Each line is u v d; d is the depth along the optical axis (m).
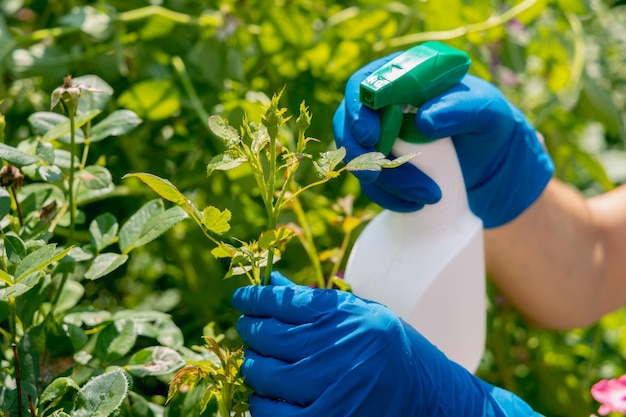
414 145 0.84
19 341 0.81
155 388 1.15
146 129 1.33
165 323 0.90
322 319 0.76
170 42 1.32
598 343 1.44
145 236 0.81
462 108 0.87
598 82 1.58
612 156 1.92
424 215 0.86
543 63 1.62
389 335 0.75
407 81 0.81
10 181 0.81
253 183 1.20
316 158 1.26
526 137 1.04
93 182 0.86
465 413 0.81
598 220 1.30
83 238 1.28
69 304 0.92
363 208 1.31
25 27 1.45
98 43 1.36
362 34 1.33
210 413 0.82
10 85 1.34
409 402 0.76
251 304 0.79
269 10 1.30
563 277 1.24
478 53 1.39
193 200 1.29
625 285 1.32
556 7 1.56
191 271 1.33
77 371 0.83
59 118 0.92
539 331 1.44
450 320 0.87
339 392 0.74
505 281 1.26
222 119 0.72
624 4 2.13
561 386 1.41
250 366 0.78
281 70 1.36
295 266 1.27
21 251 0.75
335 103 1.35
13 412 0.75
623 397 0.94
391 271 0.86
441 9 1.38
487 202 1.05
